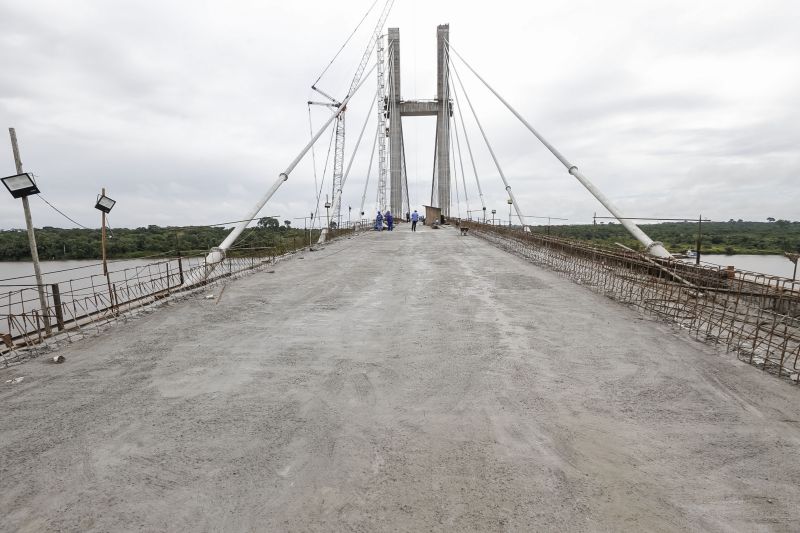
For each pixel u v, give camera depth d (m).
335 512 2.92
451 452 3.62
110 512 2.96
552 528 2.75
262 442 3.81
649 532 2.72
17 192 7.37
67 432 4.03
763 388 4.86
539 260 15.68
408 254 18.97
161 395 4.82
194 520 2.87
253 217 16.97
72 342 6.79
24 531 2.80
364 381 5.13
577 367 5.50
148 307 8.87
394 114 67.50
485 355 5.96
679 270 8.86
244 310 8.77
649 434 3.89
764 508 2.94
